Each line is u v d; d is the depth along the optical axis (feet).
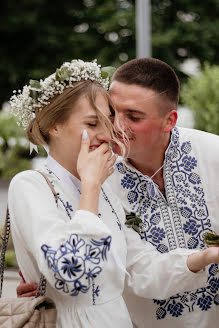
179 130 9.71
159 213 9.36
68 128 7.43
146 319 9.28
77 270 6.66
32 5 65.00
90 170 7.18
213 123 28.43
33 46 63.00
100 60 59.52
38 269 7.48
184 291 8.55
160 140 9.22
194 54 60.39
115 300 7.58
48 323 7.00
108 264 7.44
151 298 8.52
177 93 9.27
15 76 61.21
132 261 8.55
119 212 8.44
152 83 8.70
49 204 7.25
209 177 9.44
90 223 6.80
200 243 9.37
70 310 7.34
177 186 9.43
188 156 9.54
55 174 7.61
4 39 64.64
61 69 7.42
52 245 6.78
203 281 8.25
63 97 7.37
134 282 8.50
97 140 7.50
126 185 9.48
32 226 7.03
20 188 7.31
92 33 63.21
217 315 9.36
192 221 9.37
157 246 9.26
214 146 9.52
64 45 62.18
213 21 61.21
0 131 34.19
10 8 64.23
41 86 7.49
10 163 33.91
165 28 59.11
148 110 8.71
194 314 9.21
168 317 9.20
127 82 8.66
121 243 7.99
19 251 7.53
